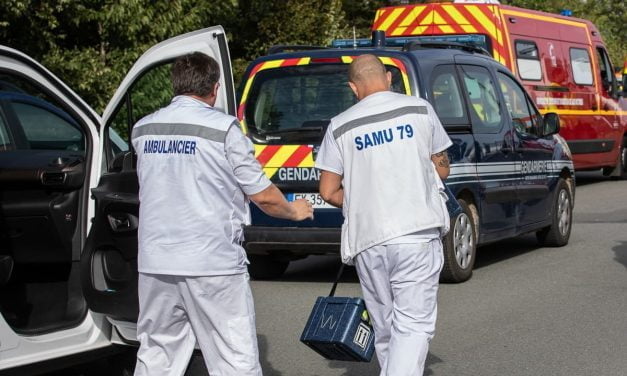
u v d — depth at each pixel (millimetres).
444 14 15641
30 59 5742
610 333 7527
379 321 5418
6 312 6012
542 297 8820
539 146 11102
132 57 16281
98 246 5594
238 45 23422
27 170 6055
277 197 5000
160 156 4965
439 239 5336
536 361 6789
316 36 22844
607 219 14164
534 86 16422
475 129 9805
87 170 6062
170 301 5004
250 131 9273
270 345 7371
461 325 7820
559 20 17547
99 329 5863
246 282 5004
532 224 10945
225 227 4910
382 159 5238
